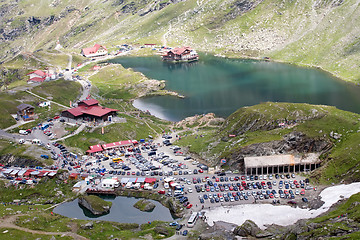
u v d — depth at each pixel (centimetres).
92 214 18375
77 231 16138
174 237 15462
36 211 18075
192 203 18225
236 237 15150
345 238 12419
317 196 18175
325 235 13238
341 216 14775
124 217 18012
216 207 17800
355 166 19312
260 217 16788
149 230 16275
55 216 17650
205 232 15762
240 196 18512
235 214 17125
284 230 15312
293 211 17088
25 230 15812
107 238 15612
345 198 16938
